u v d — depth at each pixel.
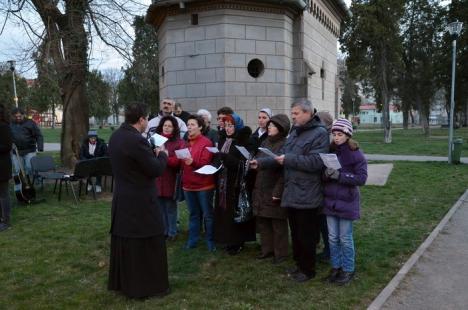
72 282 4.62
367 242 5.86
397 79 36.88
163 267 4.22
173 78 11.74
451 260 5.09
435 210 7.77
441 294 4.13
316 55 13.88
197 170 5.14
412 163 15.68
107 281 4.64
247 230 5.43
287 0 11.17
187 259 5.30
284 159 4.32
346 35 26.83
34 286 4.51
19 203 8.62
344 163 4.32
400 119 108.88
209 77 11.18
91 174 8.61
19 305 4.04
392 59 28.02
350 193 4.36
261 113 5.48
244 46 11.12
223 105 11.01
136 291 4.08
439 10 33.81
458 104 40.78
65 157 12.50
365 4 25.86
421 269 4.80
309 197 4.39
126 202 4.04
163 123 5.77
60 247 5.84
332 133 4.39
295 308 3.88
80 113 12.47
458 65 32.78
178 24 11.55
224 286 4.43
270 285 4.44
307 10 12.62
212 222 5.58
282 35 11.55
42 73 10.81
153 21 12.94
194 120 5.45
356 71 28.38
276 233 5.10
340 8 16.64
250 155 5.02
